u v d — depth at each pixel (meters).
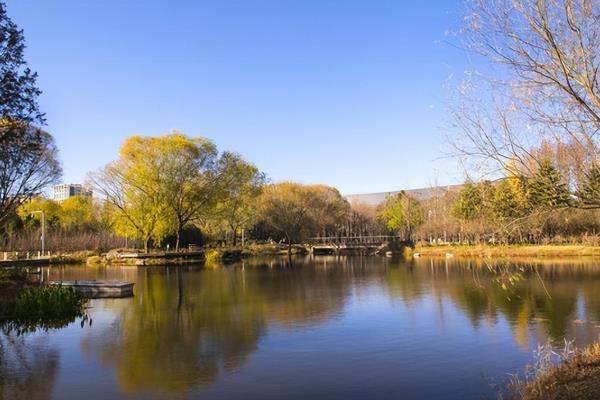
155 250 53.75
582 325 15.61
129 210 49.97
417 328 15.75
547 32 7.93
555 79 8.09
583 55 7.87
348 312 18.77
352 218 83.19
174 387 10.37
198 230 66.69
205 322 17.03
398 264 43.97
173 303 21.38
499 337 14.37
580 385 8.03
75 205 72.88
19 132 19.52
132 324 16.78
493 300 20.86
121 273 36.66
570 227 46.00
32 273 32.34
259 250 66.25
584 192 8.20
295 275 34.25
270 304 20.91
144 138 50.38
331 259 54.22
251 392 10.05
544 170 8.33
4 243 51.09
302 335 14.96
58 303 17.94
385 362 12.05
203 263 48.75
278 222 68.25
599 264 36.72
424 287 25.92
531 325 15.79
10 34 17.88
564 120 8.23
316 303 21.08
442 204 61.50
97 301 22.11
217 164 56.03
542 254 44.78
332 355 12.72
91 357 12.66
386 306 20.03
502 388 10.02
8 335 15.23
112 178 50.16
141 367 11.79
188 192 52.25
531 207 8.68
